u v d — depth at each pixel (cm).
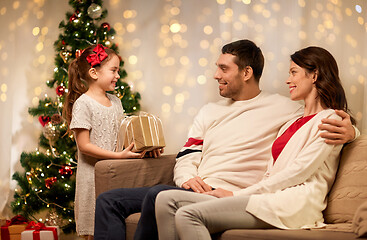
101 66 262
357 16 266
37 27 384
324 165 193
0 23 384
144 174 242
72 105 276
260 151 229
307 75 206
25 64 383
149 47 360
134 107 344
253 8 300
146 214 197
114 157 244
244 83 242
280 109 237
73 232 345
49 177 345
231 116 240
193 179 221
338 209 189
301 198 182
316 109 206
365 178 185
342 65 269
